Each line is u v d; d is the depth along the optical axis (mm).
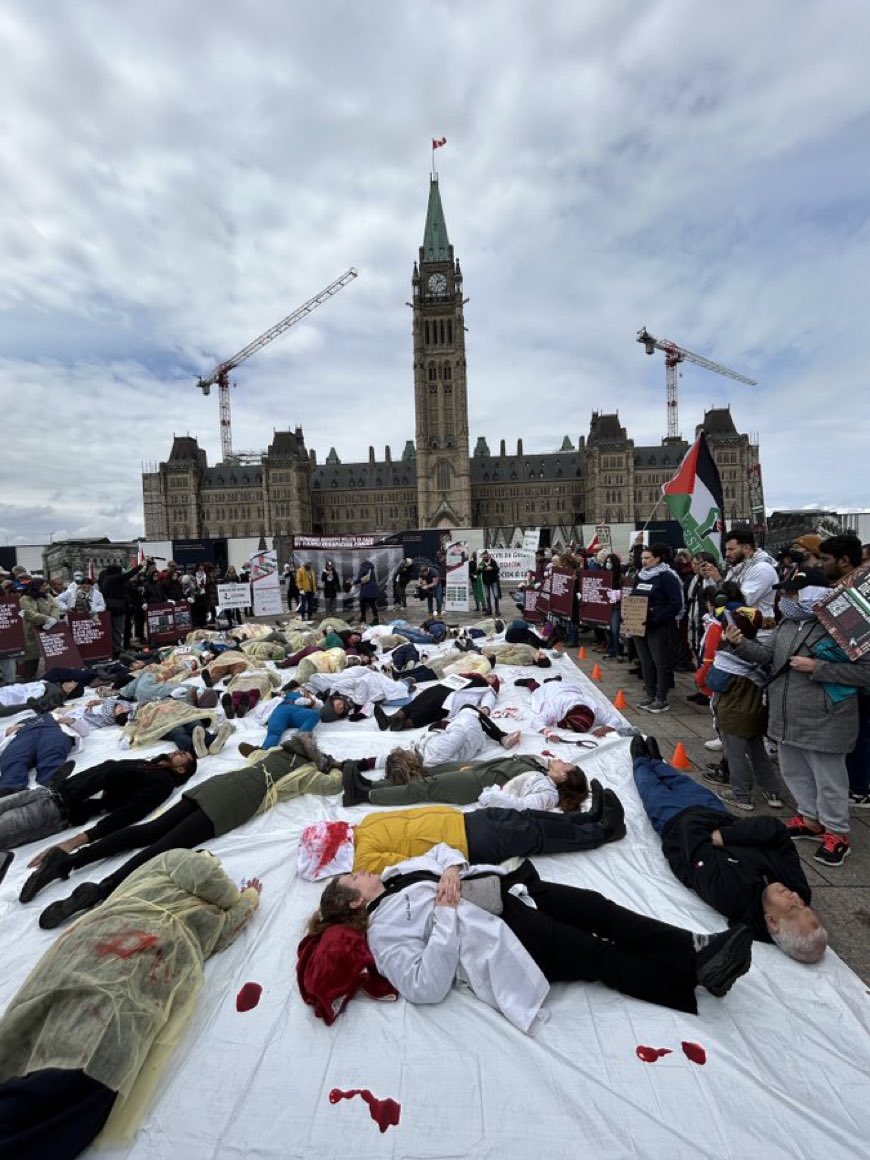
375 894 3314
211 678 8945
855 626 3822
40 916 3559
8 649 10289
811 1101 2389
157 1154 2232
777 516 20562
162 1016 2594
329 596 20391
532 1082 2473
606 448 108250
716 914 3553
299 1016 2828
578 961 2969
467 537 29672
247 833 4582
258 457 141375
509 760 5234
